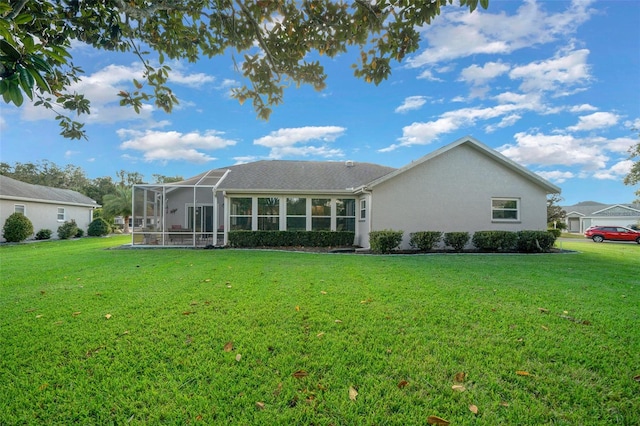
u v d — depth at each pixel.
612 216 36.75
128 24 3.90
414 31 3.64
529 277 6.56
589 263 8.93
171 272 7.13
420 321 3.80
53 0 3.44
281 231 13.72
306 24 4.07
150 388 2.42
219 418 2.09
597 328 3.60
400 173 12.59
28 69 1.73
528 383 2.49
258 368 2.71
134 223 13.93
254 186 14.50
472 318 3.91
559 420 2.08
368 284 5.80
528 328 3.59
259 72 4.49
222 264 8.42
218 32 4.15
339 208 14.76
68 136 4.16
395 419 2.09
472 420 2.08
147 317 3.94
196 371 2.65
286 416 2.11
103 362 2.80
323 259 9.54
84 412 2.15
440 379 2.54
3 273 6.98
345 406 2.21
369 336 3.36
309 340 3.26
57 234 22.50
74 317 3.95
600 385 2.46
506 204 13.16
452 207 12.84
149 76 4.30
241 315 4.02
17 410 2.17
